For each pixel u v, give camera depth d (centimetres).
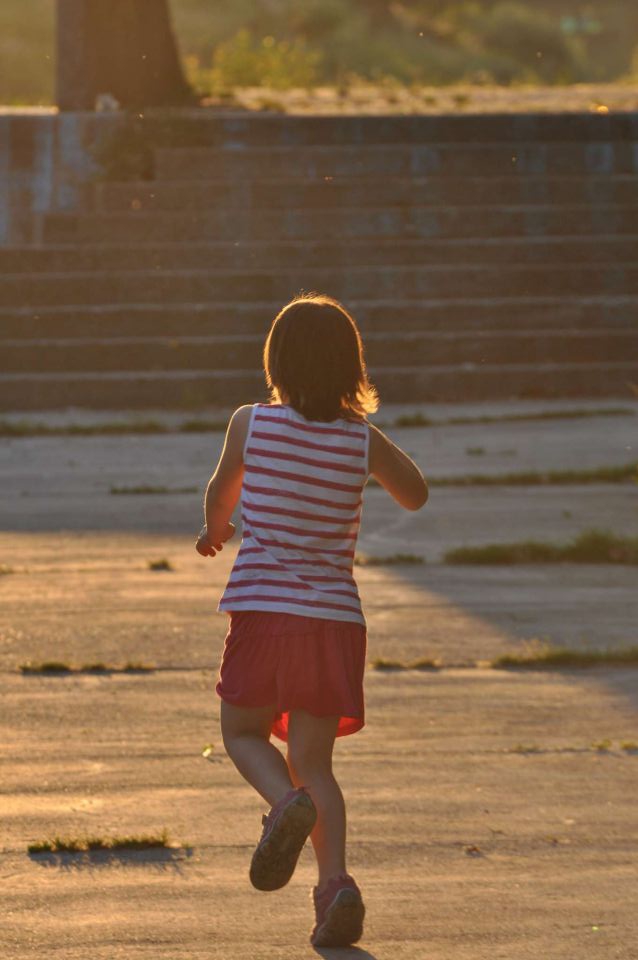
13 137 7375
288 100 8631
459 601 2834
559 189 7281
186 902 1387
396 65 14500
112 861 1499
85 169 7338
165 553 3353
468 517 3781
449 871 1473
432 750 1903
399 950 1270
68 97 7775
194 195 7181
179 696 2180
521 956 1258
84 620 2681
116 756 1875
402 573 3112
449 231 7162
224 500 1324
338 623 1251
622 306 6781
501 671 2331
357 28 15612
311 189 7200
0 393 6406
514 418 5781
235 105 8106
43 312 6669
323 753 1266
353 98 8769
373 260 7000
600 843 1555
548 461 4672
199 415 6125
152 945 1279
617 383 6519
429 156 7338
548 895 1406
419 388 6469
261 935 1304
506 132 7456
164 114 7400
